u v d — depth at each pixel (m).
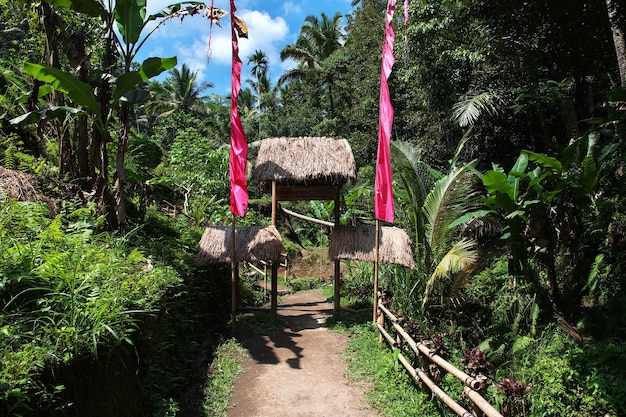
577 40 8.42
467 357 4.17
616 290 5.91
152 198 10.95
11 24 8.02
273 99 30.64
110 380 3.27
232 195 6.68
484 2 8.38
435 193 6.90
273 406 4.55
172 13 6.07
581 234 6.51
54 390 2.57
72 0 5.73
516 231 6.02
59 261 3.51
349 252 7.43
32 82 7.49
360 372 5.36
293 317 8.16
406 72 12.04
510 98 10.55
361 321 7.49
